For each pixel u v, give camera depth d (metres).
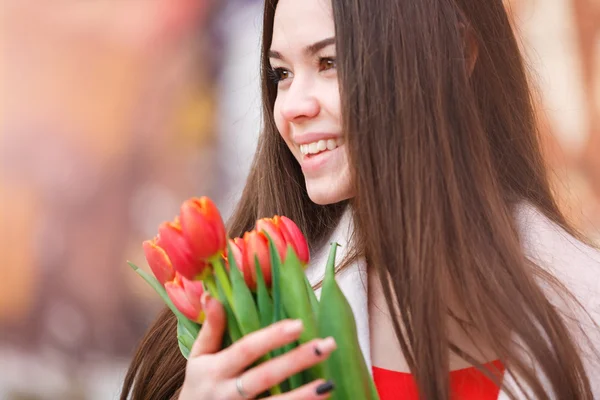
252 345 1.66
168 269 1.91
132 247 9.12
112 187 9.16
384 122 2.28
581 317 2.36
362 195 2.28
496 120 2.63
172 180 8.90
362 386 1.73
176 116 8.70
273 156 2.83
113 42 9.12
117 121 9.12
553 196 2.88
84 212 9.23
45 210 9.29
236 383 1.68
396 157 2.26
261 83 2.79
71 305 9.22
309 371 1.75
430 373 2.15
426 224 2.23
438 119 2.31
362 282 2.55
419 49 2.33
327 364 1.73
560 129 6.88
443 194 2.28
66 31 9.27
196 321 1.87
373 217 2.26
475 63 2.59
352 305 2.52
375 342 2.52
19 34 9.38
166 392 2.79
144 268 9.08
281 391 1.77
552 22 6.96
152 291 9.06
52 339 9.18
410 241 2.22
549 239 2.51
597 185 6.77
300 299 1.73
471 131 2.37
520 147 2.66
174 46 8.73
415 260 2.20
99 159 9.21
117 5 9.17
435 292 2.18
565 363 2.21
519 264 2.29
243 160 8.27
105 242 9.20
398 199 2.24
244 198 2.96
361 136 2.27
